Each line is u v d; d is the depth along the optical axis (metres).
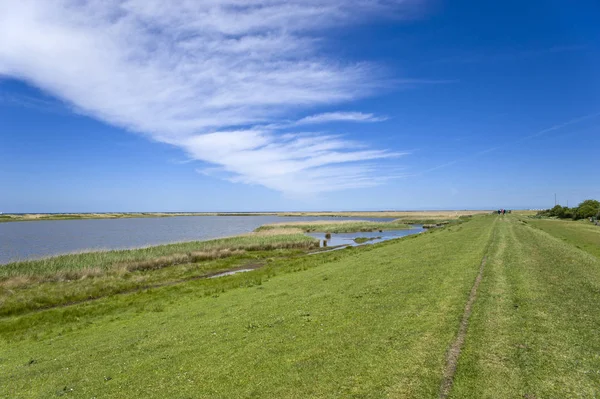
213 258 40.25
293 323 10.77
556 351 7.50
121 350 10.61
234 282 23.08
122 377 8.39
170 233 95.44
